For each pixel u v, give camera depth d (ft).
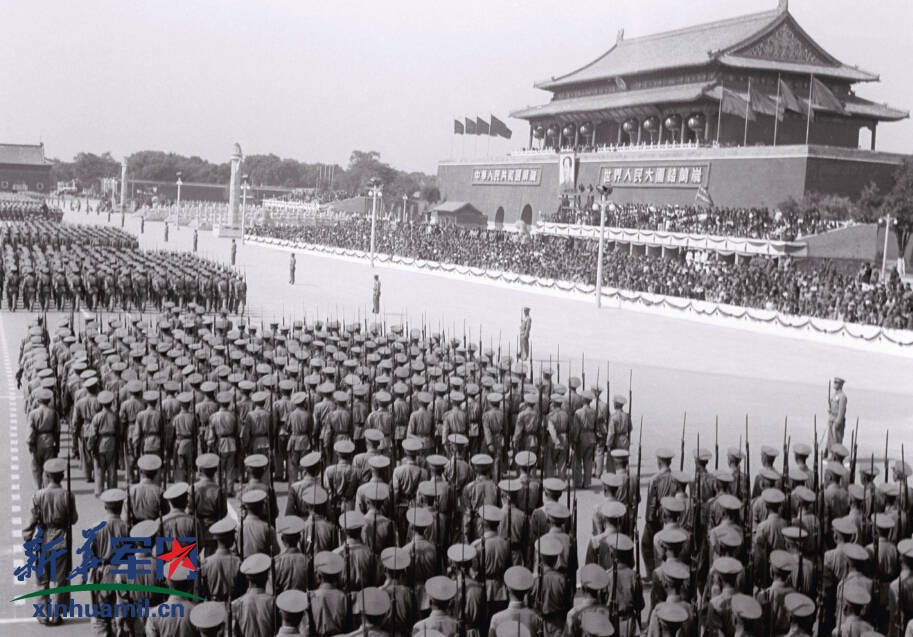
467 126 421.18
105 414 65.87
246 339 100.73
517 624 33.30
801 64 360.48
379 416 69.31
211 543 49.44
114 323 114.93
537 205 417.90
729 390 122.31
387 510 49.37
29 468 73.15
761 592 40.70
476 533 51.24
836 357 160.76
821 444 93.40
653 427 97.60
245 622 36.11
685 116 357.82
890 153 293.84
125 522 47.24
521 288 262.67
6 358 117.29
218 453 66.69
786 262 232.32
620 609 40.91
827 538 51.83
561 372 128.06
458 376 82.12
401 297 216.95
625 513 44.27
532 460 51.62
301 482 50.55
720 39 385.09
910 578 41.01
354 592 40.22
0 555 55.52
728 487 53.01
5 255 182.91
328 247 361.51
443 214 465.47
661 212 299.79
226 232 431.43
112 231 296.51
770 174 295.89
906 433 101.35
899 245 259.39
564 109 422.41
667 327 191.31
